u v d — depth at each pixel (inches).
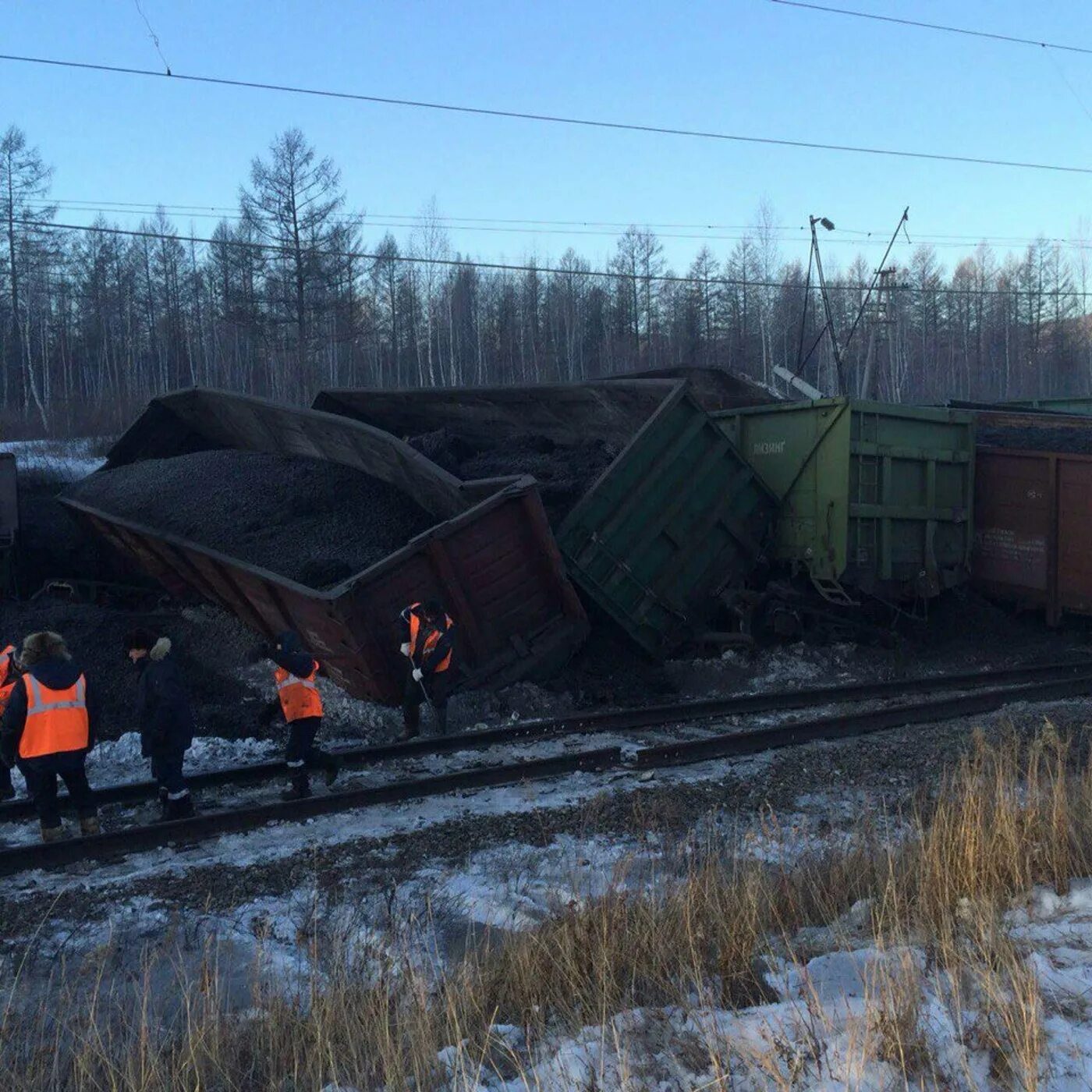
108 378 2411.4
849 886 221.5
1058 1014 153.3
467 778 325.7
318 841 279.0
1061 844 222.1
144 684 300.0
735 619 535.8
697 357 2596.0
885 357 2625.5
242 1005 184.5
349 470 518.3
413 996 166.6
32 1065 157.9
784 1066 142.0
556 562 447.8
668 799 301.6
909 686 470.0
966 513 588.4
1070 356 3078.2
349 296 1942.7
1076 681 456.1
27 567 637.3
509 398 559.2
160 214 2495.1
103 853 272.4
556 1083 142.9
